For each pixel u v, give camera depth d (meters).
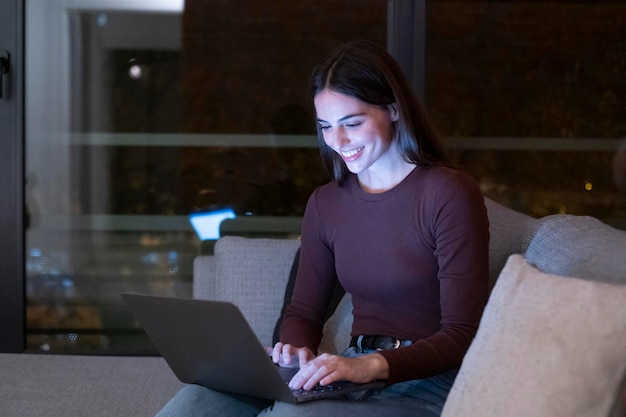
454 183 2.52
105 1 4.46
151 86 4.51
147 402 3.14
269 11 4.50
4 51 4.39
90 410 3.04
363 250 2.63
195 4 4.49
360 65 2.57
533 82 4.52
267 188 4.55
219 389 2.49
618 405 1.79
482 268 2.48
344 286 2.71
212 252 4.55
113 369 3.58
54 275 4.52
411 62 4.48
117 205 4.52
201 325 2.26
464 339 2.40
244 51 4.52
